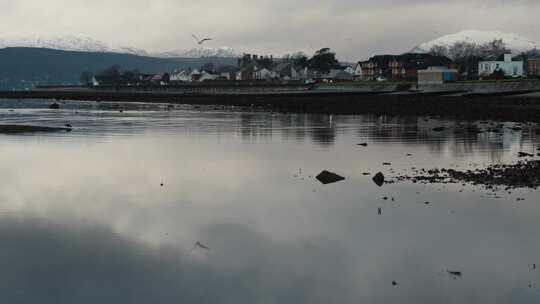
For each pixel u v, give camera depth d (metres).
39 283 16.83
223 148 46.78
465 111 85.62
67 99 181.62
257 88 185.62
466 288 16.28
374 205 25.41
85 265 18.20
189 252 19.42
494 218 22.81
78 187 30.19
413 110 91.88
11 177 33.09
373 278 17.11
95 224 22.73
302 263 18.33
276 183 30.92
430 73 154.88
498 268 17.67
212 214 24.23
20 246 19.98
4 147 47.97
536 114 76.62
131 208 25.36
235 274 17.42
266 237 21.00
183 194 28.25
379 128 63.53
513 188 28.20
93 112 103.19
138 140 53.53
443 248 19.48
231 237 21.00
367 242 20.27
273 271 17.75
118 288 16.50
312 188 29.39
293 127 66.81
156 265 18.23
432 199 26.27
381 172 33.12
